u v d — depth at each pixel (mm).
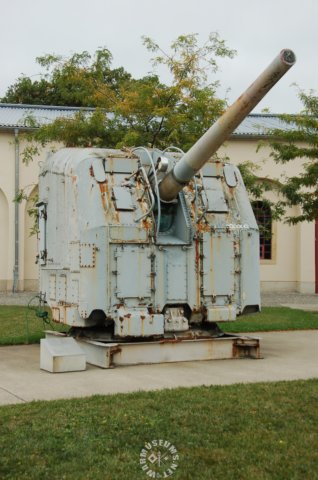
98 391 7676
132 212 9539
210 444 5684
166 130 16625
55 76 18000
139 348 9430
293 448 5574
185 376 8547
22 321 15109
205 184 10219
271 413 6516
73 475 5062
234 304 9953
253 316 16141
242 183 10609
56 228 10422
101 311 9289
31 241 27000
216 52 17312
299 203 18109
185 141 16219
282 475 5059
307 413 6523
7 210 26719
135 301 9391
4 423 6211
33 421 6250
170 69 17203
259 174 26438
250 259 10148
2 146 26500
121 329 9195
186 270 9680
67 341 9273
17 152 26359
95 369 9125
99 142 16781
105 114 17422
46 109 28984
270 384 7801
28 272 27094
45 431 5961
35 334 12820
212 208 10000
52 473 5102
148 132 16719
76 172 9727
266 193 26172
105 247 9281
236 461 5320
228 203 10250
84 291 9297
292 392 7332
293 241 28438
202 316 9859
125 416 6379
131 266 9375
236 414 6480
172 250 9617
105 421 6223
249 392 7344
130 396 7184
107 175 9727
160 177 9773
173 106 17000
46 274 10875
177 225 9820
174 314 9656
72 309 9602
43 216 11055
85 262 9305
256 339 9930
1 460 5328
